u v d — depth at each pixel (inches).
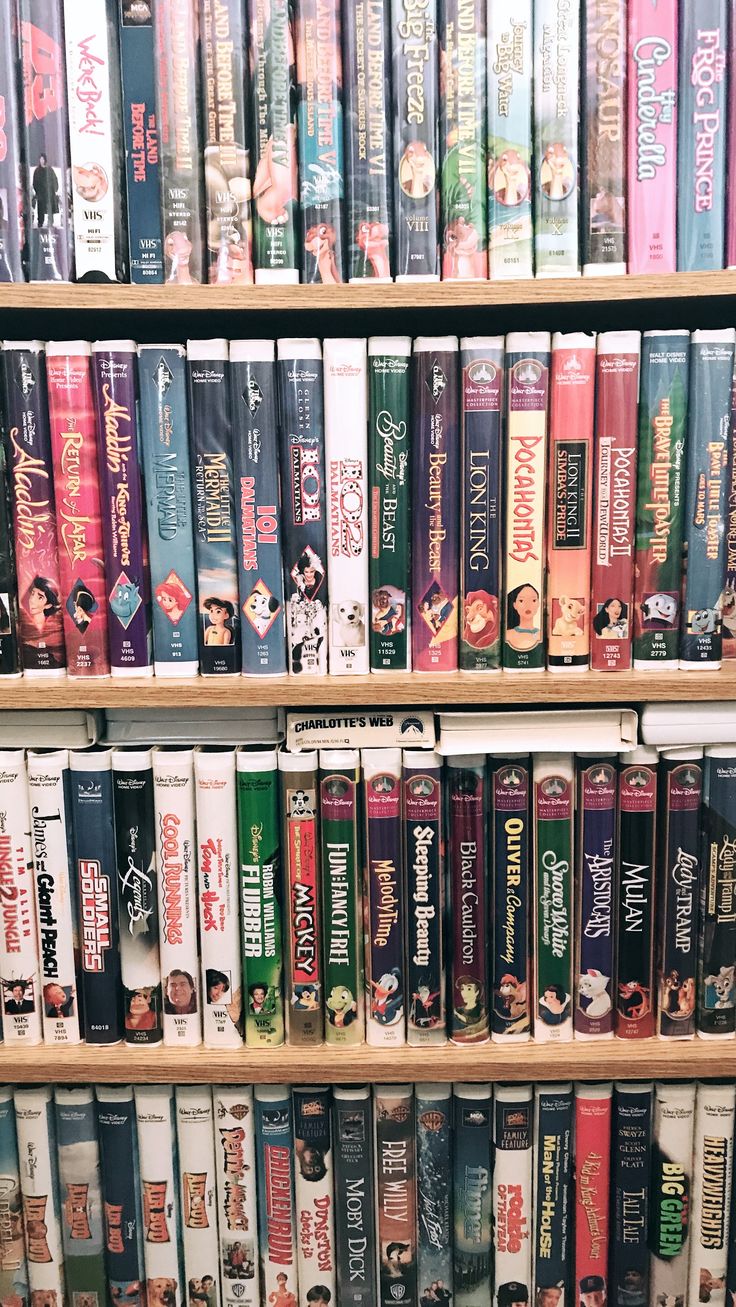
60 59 31.7
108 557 34.0
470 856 35.4
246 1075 35.3
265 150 32.1
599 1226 37.8
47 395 33.3
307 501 33.8
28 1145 37.3
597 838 35.3
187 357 33.1
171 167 32.2
